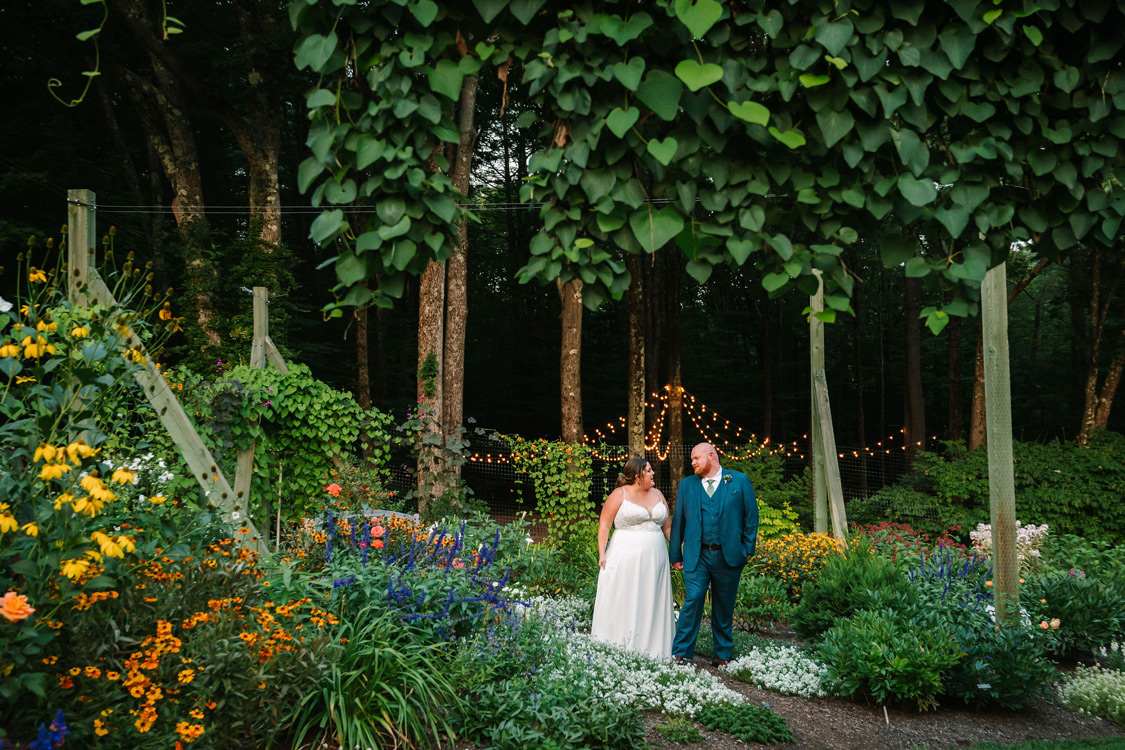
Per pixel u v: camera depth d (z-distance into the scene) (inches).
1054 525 507.2
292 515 283.1
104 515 124.9
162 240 550.6
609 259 79.1
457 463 377.7
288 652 125.4
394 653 141.4
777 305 920.9
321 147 76.5
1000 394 231.0
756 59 76.4
